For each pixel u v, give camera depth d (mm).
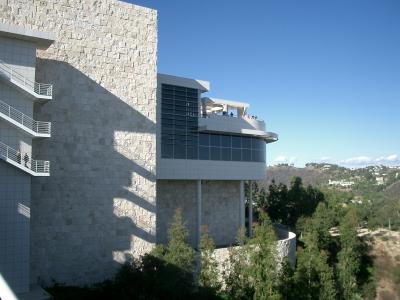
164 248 35375
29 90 29578
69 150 34750
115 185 36938
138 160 38438
